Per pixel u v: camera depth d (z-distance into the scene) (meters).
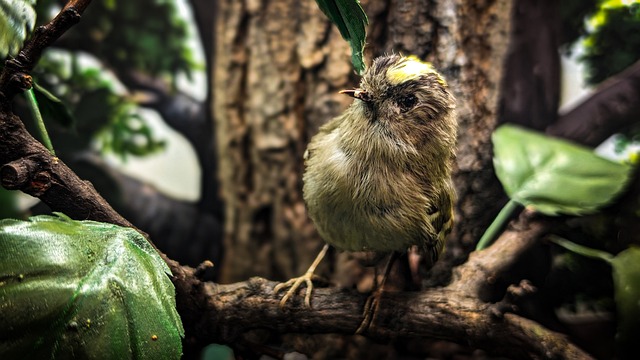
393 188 0.17
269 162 0.28
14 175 0.12
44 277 0.12
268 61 0.27
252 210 0.29
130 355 0.12
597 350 0.22
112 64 0.36
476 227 0.24
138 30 0.36
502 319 0.16
